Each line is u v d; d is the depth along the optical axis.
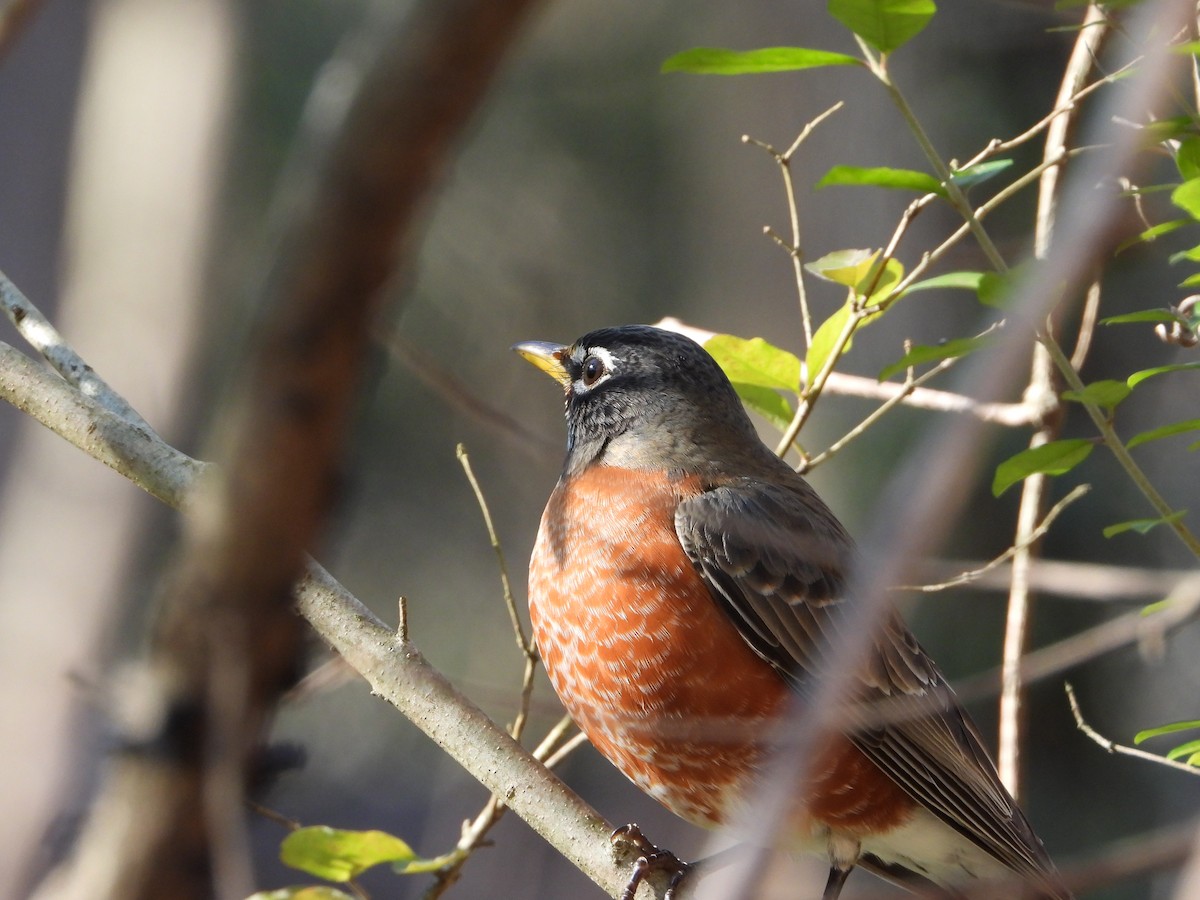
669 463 7.88
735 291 17.75
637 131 20.98
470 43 3.74
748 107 17.39
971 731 7.72
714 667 7.17
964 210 6.30
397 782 21.53
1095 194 2.97
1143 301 14.81
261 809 6.41
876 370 14.64
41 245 20.42
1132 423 15.20
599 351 8.43
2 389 7.05
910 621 15.25
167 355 20.05
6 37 6.45
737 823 7.03
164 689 5.16
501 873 20.23
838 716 3.06
